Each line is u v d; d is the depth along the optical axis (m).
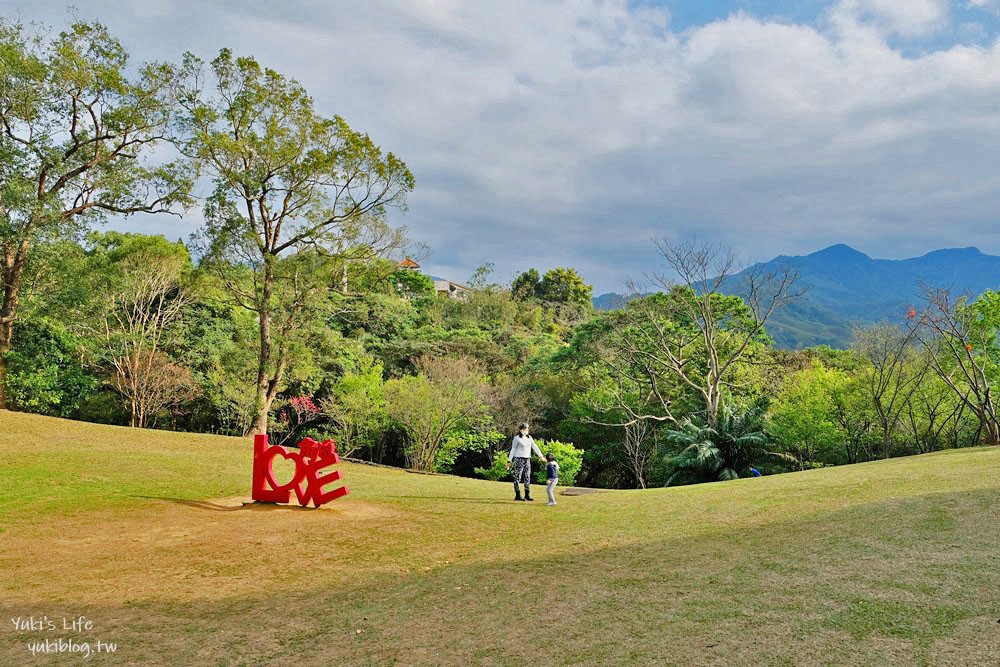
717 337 35.34
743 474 26.17
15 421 20.12
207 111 23.86
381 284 29.06
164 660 4.59
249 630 5.23
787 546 7.00
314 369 28.48
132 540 9.01
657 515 10.01
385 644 4.78
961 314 26.89
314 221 25.44
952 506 8.07
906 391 28.61
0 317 23.28
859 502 9.12
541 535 9.02
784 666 3.83
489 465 36.00
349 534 9.40
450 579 6.74
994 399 27.95
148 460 16.66
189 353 34.19
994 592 4.84
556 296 76.25
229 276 25.48
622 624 4.86
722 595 5.41
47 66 22.25
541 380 38.50
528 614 5.31
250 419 31.25
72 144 24.17
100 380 31.30
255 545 8.69
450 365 32.97
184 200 25.30
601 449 35.12
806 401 29.25
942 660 3.73
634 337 35.19
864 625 4.39
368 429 31.89
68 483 13.22
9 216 22.16
